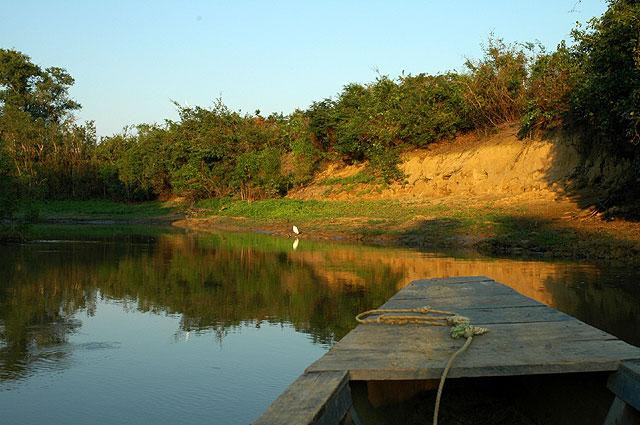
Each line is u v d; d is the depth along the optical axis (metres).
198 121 41.50
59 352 8.11
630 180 18.86
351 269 15.73
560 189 23.12
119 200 47.44
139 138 49.28
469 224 21.86
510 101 29.45
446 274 14.17
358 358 4.48
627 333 8.27
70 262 17.42
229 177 39.81
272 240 24.91
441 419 5.02
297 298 11.84
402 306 6.89
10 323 9.77
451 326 5.73
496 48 30.19
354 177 34.50
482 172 27.50
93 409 6.04
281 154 39.41
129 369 7.33
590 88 17.20
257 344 8.45
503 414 5.17
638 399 3.76
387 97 34.59
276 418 3.21
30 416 5.90
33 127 49.78
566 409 4.64
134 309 10.88
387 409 4.80
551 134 25.45
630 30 15.98
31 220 24.20
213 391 6.55
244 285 13.46
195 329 9.36
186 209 40.31
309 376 4.00
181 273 15.35
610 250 16.27
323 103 38.03
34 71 63.31
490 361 4.27
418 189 30.12
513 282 12.55
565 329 5.43
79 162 49.44
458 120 31.14
